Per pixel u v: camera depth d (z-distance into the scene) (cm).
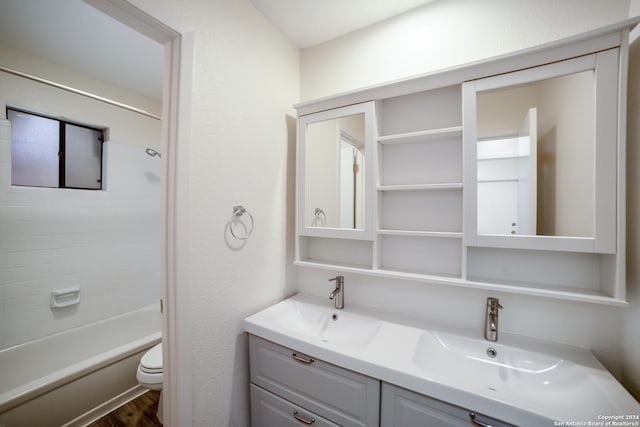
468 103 105
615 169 82
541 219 96
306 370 104
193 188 101
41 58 172
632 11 87
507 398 69
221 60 112
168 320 97
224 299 115
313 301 151
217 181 111
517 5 107
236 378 122
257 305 135
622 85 81
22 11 128
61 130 189
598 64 84
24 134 172
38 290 172
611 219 83
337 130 138
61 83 182
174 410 96
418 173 129
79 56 171
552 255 102
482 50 114
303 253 156
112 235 212
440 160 124
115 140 213
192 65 98
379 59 139
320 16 136
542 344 100
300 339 104
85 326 191
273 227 146
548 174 95
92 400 156
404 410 83
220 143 112
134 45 158
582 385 81
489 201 103
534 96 97
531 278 105
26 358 160
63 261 184
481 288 104
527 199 98
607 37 83
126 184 221
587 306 96
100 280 204
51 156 184
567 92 92
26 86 165
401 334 109
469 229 104
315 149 145
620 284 81
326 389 99
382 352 94
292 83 159
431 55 125
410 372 81
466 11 117
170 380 96
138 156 229
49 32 145
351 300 148
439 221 125
